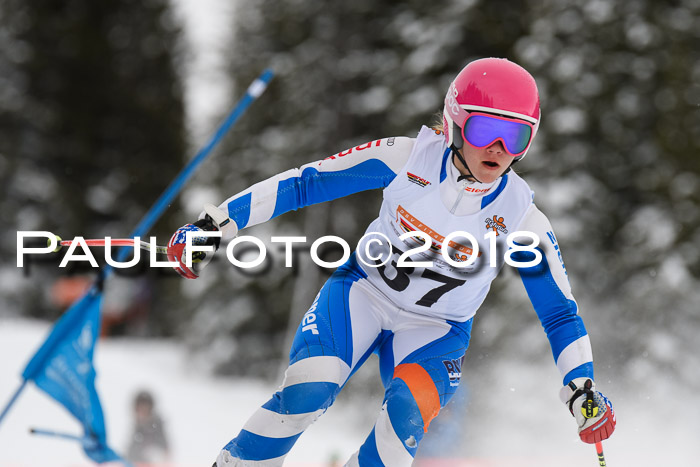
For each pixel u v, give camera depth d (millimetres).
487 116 8938
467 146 9164
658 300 41125
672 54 45969
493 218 9711
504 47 48156
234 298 59500
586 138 45156
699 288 43219
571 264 42438
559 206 43406
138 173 86062
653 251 43219
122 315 79375
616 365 39531
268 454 9156
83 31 85062
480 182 9359
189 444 32719
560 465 29812
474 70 9164
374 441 8922
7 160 77562
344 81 53938
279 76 58656
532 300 9938
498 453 34469
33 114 80812
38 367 15023
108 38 87438
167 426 26438
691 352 39812
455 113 9164
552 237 9812
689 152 45906
